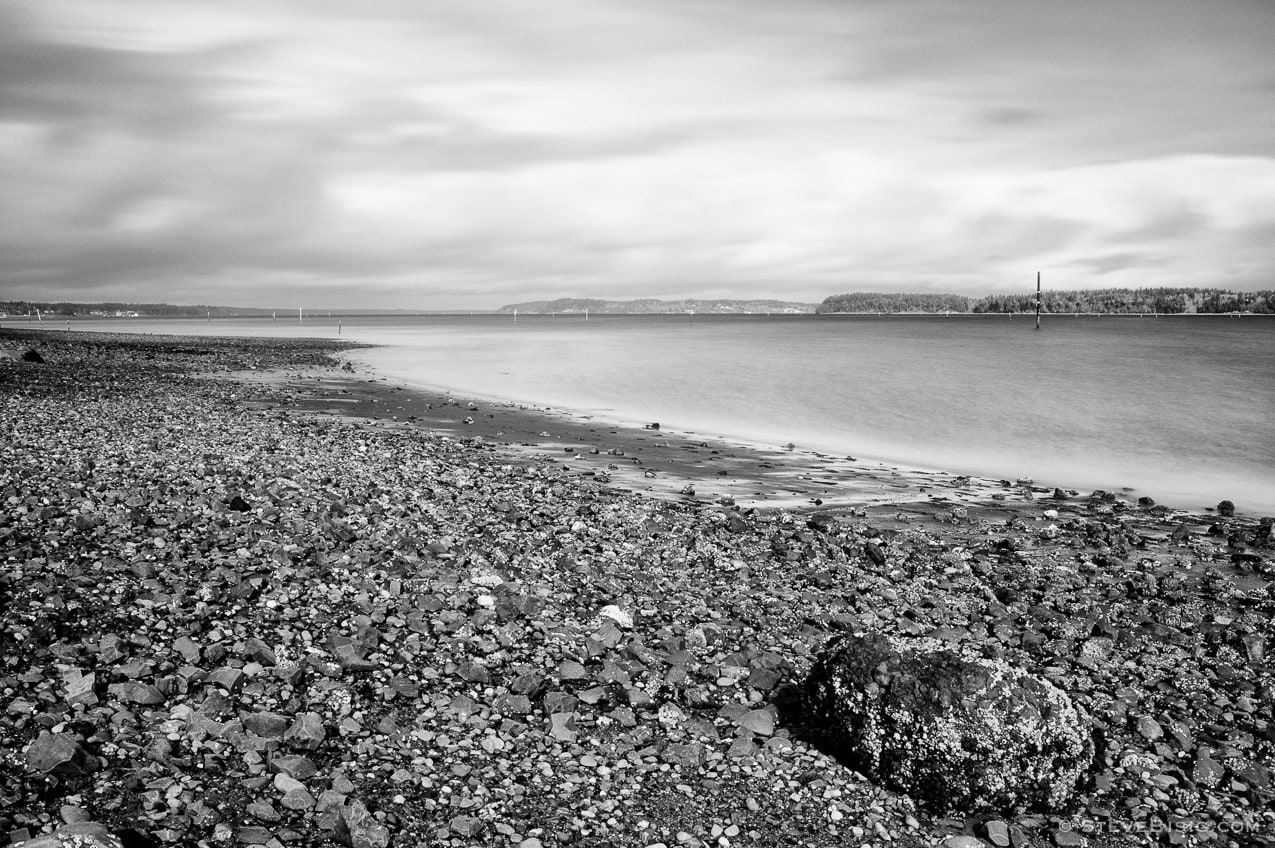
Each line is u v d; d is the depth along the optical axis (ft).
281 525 43.42
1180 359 239.30
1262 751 25.88
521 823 19.88
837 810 21.39
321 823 18.89
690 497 64.85
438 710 24.91
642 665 29.17
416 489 58.75
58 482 49.88
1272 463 88.07
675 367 218.59
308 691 25.02
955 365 219.82
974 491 71.20
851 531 54.60
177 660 25.93
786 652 32.30
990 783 21.18
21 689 22.75
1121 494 72.64
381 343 375.66
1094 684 30.73
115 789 19.04
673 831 20.16
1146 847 20.86
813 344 355.97
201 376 165.17
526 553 43.24
